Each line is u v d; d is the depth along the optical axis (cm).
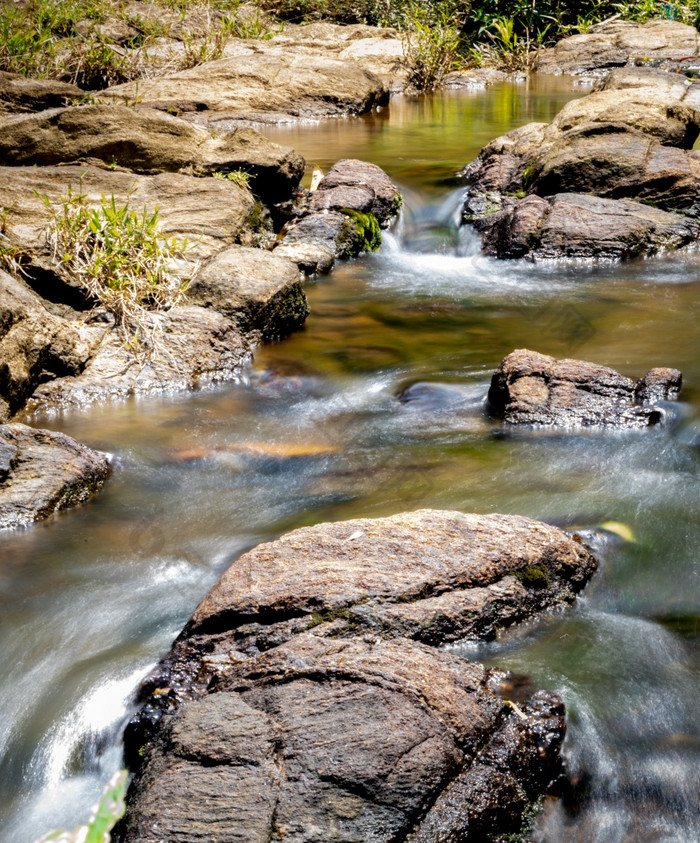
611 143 891
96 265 625
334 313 689
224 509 428
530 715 283
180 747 259
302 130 1287
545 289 727
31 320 551
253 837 230
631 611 344
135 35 1627
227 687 289
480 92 1603
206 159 855
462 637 319
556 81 1677
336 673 282
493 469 451
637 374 548
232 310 625
